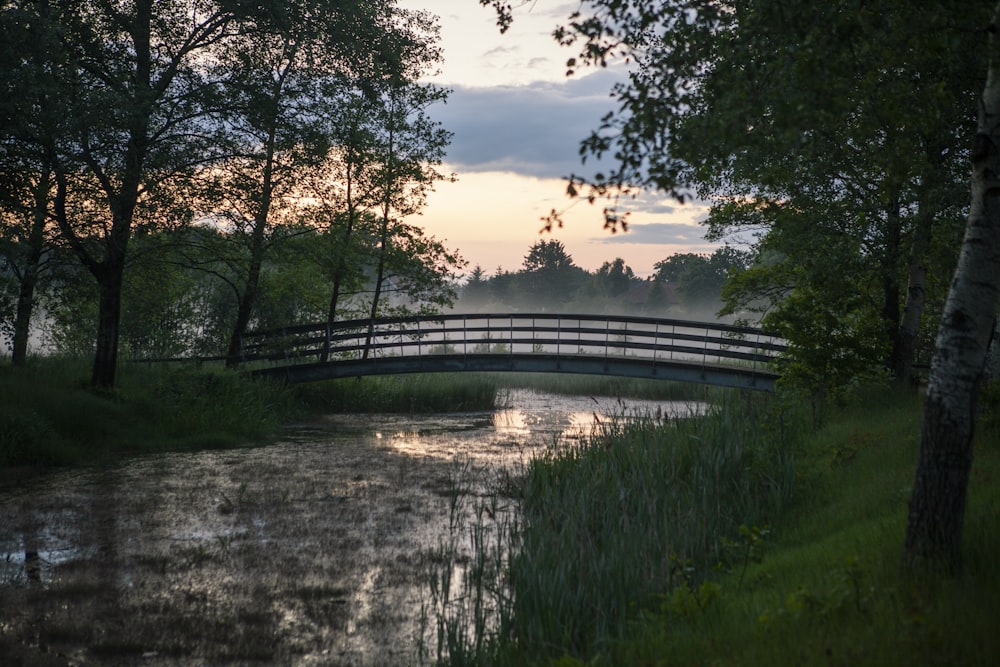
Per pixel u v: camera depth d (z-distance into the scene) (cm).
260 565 859
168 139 1772
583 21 604
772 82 585
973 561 523
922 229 1344
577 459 1227
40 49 1519
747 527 793
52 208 1784
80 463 1450
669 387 3056
